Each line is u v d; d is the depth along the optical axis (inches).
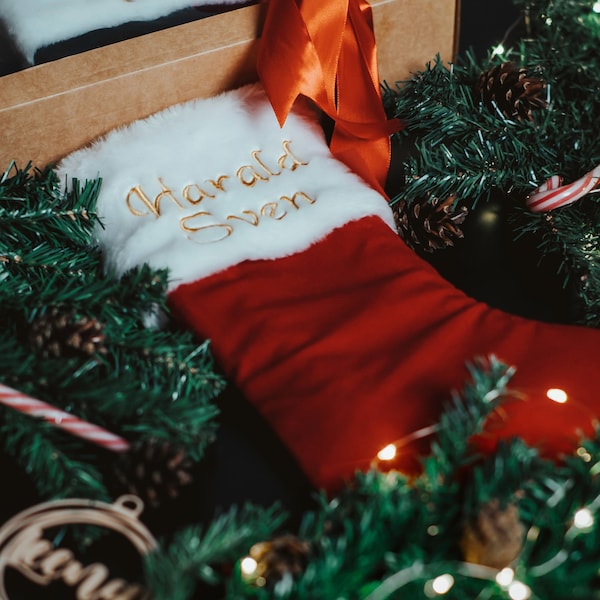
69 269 26.3
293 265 26.6
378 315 24.9
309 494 23.5
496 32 37.5
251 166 28.1
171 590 19.0
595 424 21.7
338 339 24.4
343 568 19.7
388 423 22.7
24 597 21.6
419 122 31.0
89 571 21.0
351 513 20.8
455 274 28.9
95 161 27.8
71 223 26.6
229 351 24.7
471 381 23.4
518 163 30.1
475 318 24.9
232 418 25.3
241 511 23.2
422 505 20.3
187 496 23.6
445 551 20.2
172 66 29.2
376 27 31.6
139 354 24.0
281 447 24.6
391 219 28.3
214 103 28.8
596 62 32.7
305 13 28.3
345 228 27.3
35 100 27.8
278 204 27.3
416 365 23.7
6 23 28.6
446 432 21.1
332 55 28.9
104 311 24.5
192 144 28.1
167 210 26.8
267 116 28.9
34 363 23.0
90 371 24.6
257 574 19.7
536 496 20.6
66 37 28.7
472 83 32.1
